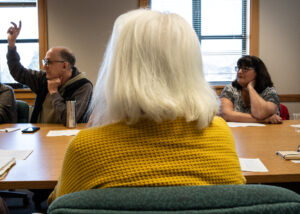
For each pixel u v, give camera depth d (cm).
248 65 239
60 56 229
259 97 227
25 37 382
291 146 138
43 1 361
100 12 367
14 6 380
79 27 367
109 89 56
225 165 56
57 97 221
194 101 56
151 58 55
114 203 41
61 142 154
